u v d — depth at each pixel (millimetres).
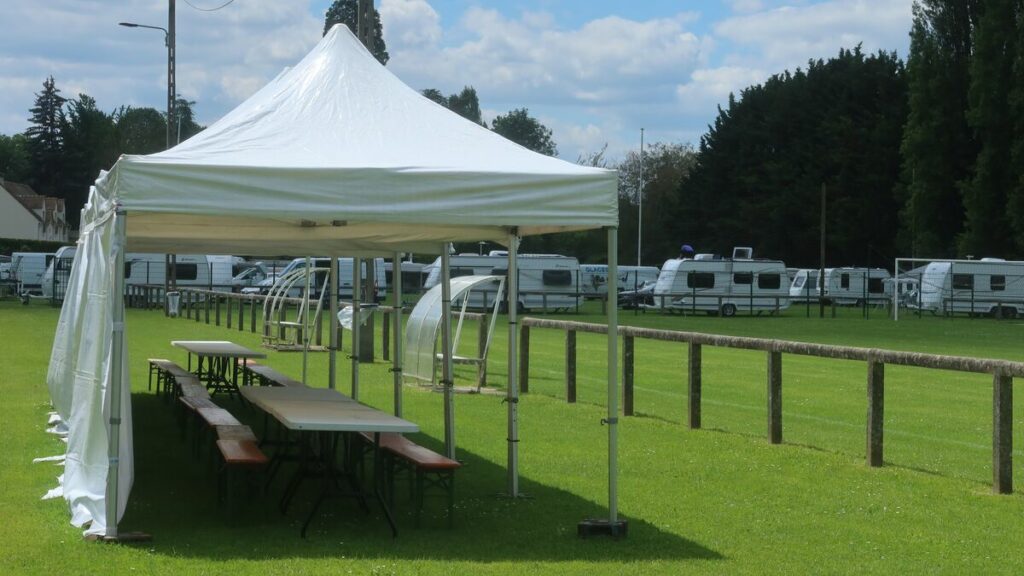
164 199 6727
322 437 8609
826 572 6562
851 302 56094
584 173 7324
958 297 45781
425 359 15641
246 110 8297
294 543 7035
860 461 10133
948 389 17062
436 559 6695
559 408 13453
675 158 89812
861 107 65062
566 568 6523
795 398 15492
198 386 11453
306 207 6902
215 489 8797
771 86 70188
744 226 67188
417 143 7809
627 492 8758
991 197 56844
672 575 6422
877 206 64000
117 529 7016
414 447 8023
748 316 45031
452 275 44750
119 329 6863
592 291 50500
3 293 47469
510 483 8609
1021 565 6773
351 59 8727
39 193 101750
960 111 59406
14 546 6758
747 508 8234
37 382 15336
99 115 106875
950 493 8797
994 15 56188
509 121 104625
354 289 12852
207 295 30406
